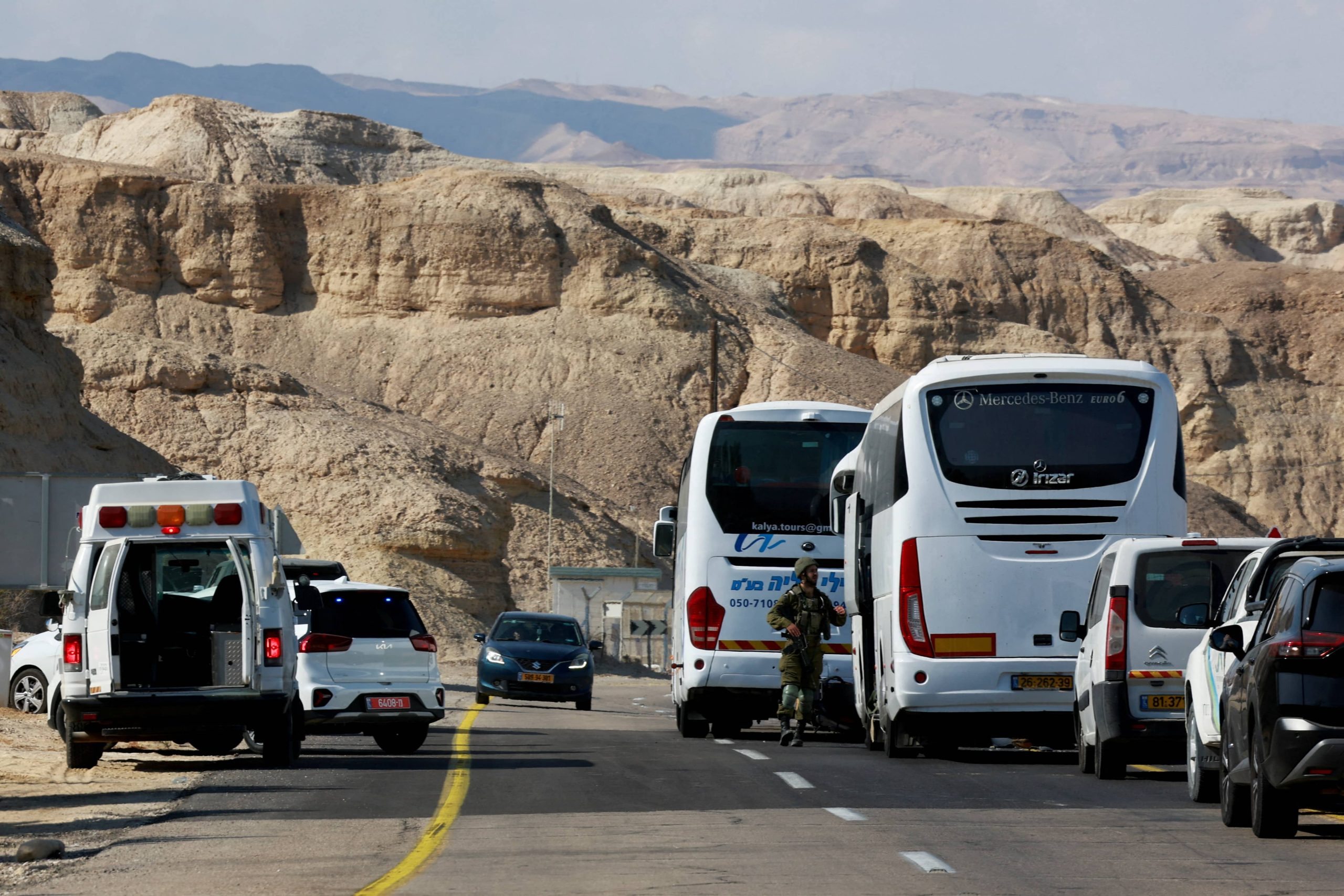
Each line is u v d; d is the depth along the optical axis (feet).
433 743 190.29
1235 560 133.59
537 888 79.25
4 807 120.57
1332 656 92.02
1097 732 135.13
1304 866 86.07
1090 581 152.25
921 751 174.60
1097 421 153.48
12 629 322.55
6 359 479.82
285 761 150.10
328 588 177.17
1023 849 92.38
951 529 153.17
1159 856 89.71
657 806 114.83
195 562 154.40
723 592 196.24
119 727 142.00
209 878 84.33
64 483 322.55
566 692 330.13
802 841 95.81
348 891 79.10
